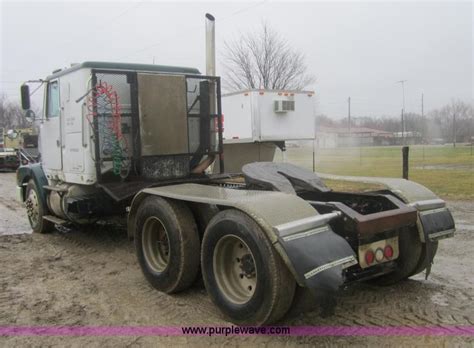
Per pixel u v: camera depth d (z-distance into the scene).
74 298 5.06
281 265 3.82
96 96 6.20
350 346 3.84
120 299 5.00
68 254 6.90
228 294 4.34
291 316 4.08
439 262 6.03
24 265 6.36
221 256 4.39
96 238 7.84
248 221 4.01
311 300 4.00
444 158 26.89
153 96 6.21
